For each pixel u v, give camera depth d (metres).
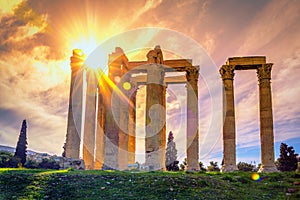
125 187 23.17
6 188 22.78
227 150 40.47
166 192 22.44
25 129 49.28
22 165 41.47
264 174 31.11
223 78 42.75
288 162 53.59
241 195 23.53
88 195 21.67
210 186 24.53
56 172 26.59
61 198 21.34
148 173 27.80
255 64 42.53
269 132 40.69
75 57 43.09
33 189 22.53
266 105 41.47
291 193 24.88
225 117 41.47
